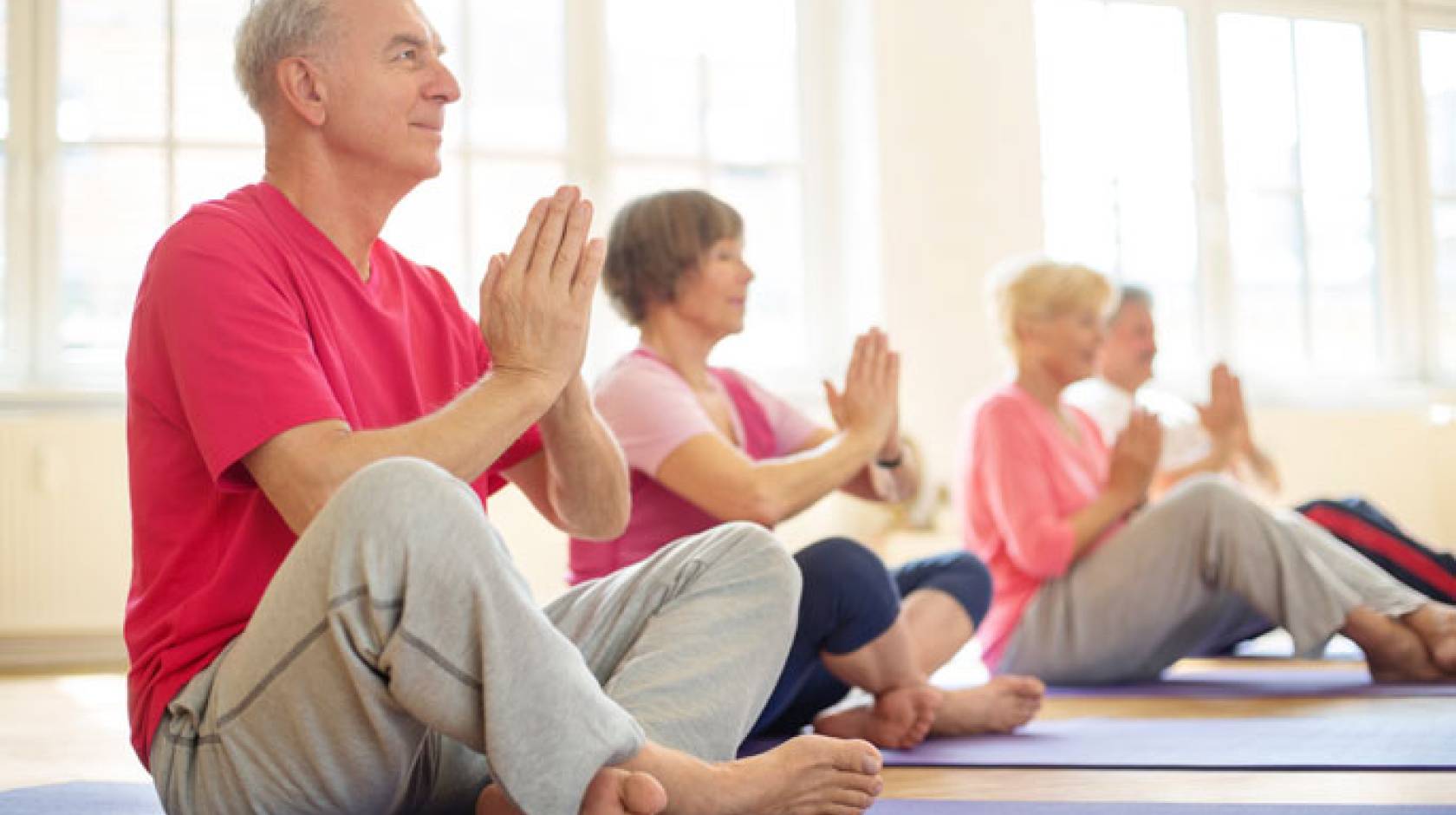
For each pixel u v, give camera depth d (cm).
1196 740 203
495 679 112
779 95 552
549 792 113
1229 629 303
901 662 204
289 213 145
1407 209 606
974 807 154
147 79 490
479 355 166
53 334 484
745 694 138
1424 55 612
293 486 128
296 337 134
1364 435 568
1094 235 572
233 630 130
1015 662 294
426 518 111
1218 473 345
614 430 221
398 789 125
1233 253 588
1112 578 284
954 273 531
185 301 133
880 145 529
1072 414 321
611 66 537
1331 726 211
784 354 549
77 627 454
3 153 483
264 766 122
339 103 145
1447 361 605
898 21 534
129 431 140
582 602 147
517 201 522
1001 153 538
